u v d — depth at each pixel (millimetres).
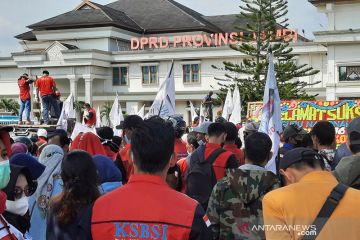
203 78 53719
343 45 42469
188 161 6590
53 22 59281
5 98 61406
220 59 52938
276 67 37812
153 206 2961
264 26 39094
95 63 54812
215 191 4520
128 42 60406
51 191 5477
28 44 61750
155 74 55750
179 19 61188
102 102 57094
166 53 54656
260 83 38531
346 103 12711
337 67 42844
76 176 3828
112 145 8648
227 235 4438
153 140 3068
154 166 3092
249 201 4383
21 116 19531
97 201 3107
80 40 58875
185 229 2914
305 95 39000
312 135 6219
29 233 5402
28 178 4523
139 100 55938
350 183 4172
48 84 19625
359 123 4336
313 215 3209
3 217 4062
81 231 3150
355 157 4223
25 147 7090
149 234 2906
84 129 9500
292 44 49062
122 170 6617
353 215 3176
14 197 4383
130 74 56625
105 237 2961
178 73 54750
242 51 40062
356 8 42594
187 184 5980
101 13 58719
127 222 2941
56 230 3721
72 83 55656
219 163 5824
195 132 9016
